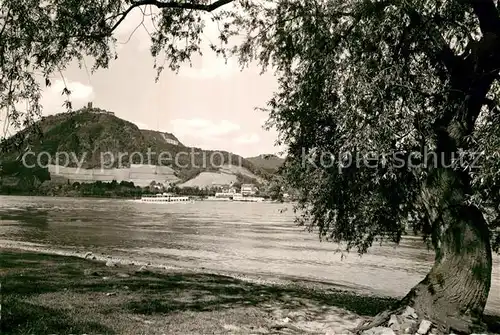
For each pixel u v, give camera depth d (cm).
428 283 927
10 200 19350
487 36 894
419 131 847
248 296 1234
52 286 1085
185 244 4309
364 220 1312
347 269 2944
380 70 831
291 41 1105
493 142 704
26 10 831
